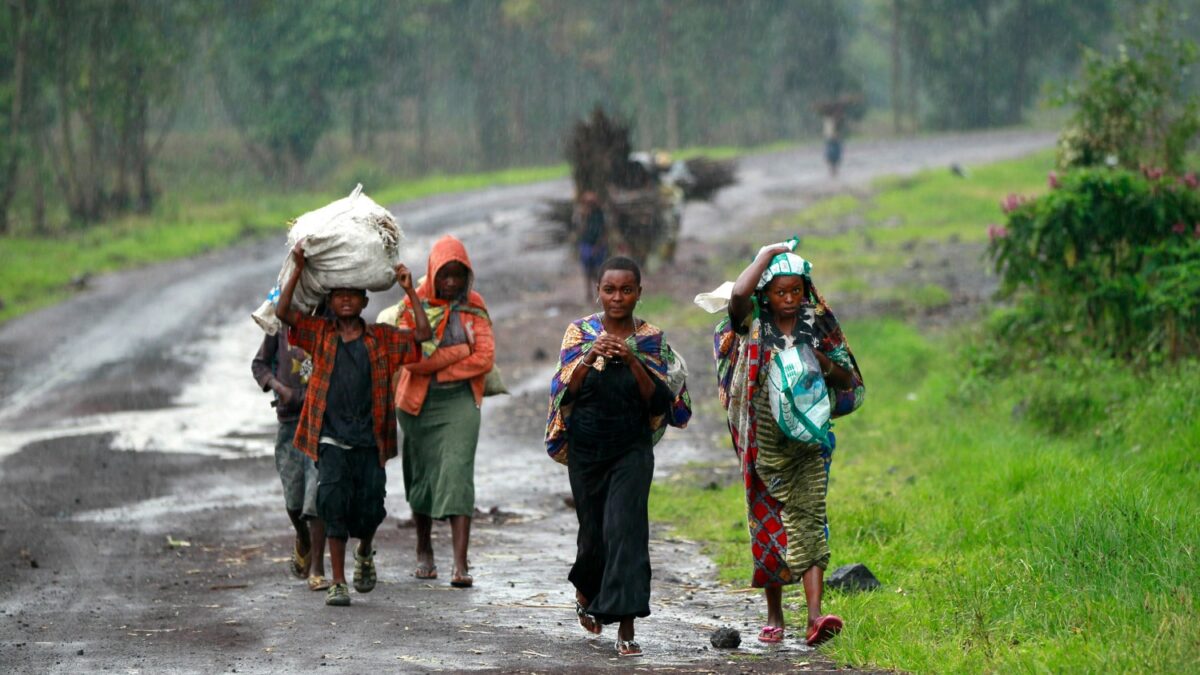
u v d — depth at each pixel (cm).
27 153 14675
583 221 9231
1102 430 3944
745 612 2722
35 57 15162
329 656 2297
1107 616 2195
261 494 4444
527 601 2853
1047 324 4925
